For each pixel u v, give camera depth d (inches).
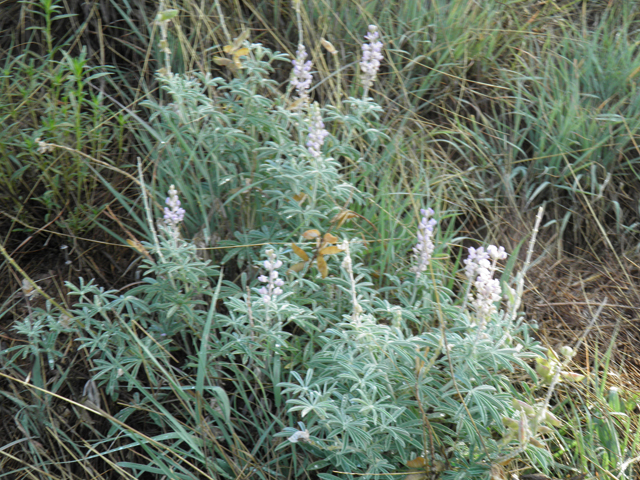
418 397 47.4
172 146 60.2
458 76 68.1
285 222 56.6
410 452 49.6
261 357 52.1
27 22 65.9
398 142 62.6
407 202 59.5
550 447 52.5
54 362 54.2
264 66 56.8
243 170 59.1
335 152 59.6
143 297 57.2
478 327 47.9
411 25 68.9
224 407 50.0
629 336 59.0
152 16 66.2
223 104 61.8
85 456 52.2
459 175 62.7
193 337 53.5
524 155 65.9
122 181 60.9
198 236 56.7
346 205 55.6
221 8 67.4
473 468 47.9
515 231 63.4
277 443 51.0
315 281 54.9
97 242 57.4
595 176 64.0
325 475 48.4
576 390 54.4
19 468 52.0
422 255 52.1
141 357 51.1
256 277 55.8
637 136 65.1
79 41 66.2
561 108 66.2
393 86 67.2
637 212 64.7
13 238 59.4
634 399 54.4
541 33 71.5
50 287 57.7
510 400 49.0
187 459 51.3
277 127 55.8
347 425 47.0
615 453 51.6
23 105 60.4
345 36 68.3
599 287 61.6
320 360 50.1
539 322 59.1
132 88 64.3
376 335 48.7
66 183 57.6
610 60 68.9
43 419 52.6
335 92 62.1
